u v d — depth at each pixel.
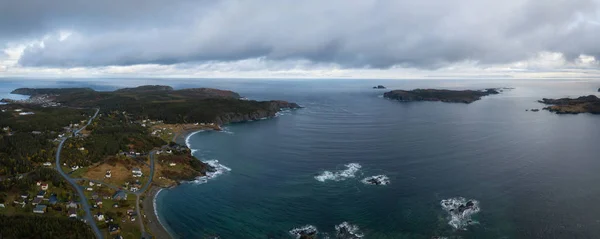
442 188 167.50
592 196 155.75
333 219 140.25
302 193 165.75
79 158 190.38
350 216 142.25
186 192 168.88
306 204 154.00
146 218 139.25
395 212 144.25
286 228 134.25
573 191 161.62
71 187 156.38
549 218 136.62
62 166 180.50
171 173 187.50
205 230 133.00
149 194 162.50
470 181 175.88
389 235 127.81
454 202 151.50
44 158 186.00
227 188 174.00
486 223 133.88
